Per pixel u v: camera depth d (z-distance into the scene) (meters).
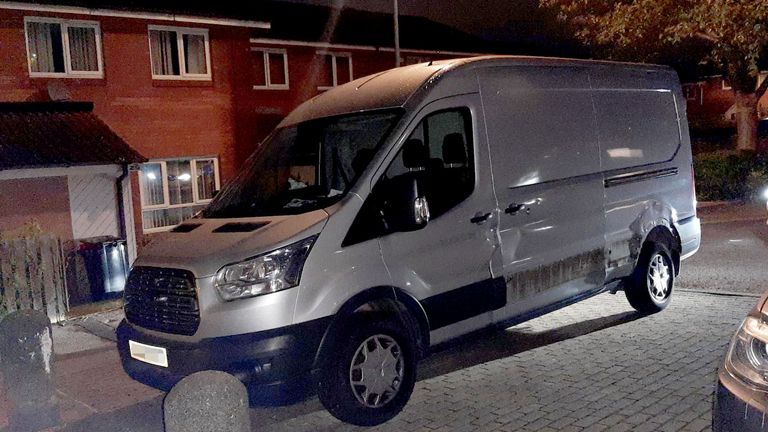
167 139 16.56
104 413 5.71
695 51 22.38
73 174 13.52
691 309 7.63
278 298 4.60
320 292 4.74
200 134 17.16
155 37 16.48
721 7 15.09
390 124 5.39
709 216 15.48
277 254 4.66
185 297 4.75
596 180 6.75
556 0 18.75
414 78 5.74
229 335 4.55
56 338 8.36
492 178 5.79
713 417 3.42
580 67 6.89
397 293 5.13
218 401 3.47
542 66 6.48
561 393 5.37
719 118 34.56
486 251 5.69
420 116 5.43
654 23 17.25
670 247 7.77
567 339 6.88
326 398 4.82
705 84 36.28
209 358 4.54
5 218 13.44
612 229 6.91
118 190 14.22
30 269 9.09
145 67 16.11
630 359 6.05
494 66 6.05
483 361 6.39
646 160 7.47
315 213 4.94
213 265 4.67
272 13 22.22
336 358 4.80
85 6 14.75
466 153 5.70
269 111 19.78
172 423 3.45
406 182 4.95
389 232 5.13
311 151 5.87
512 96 6.10
